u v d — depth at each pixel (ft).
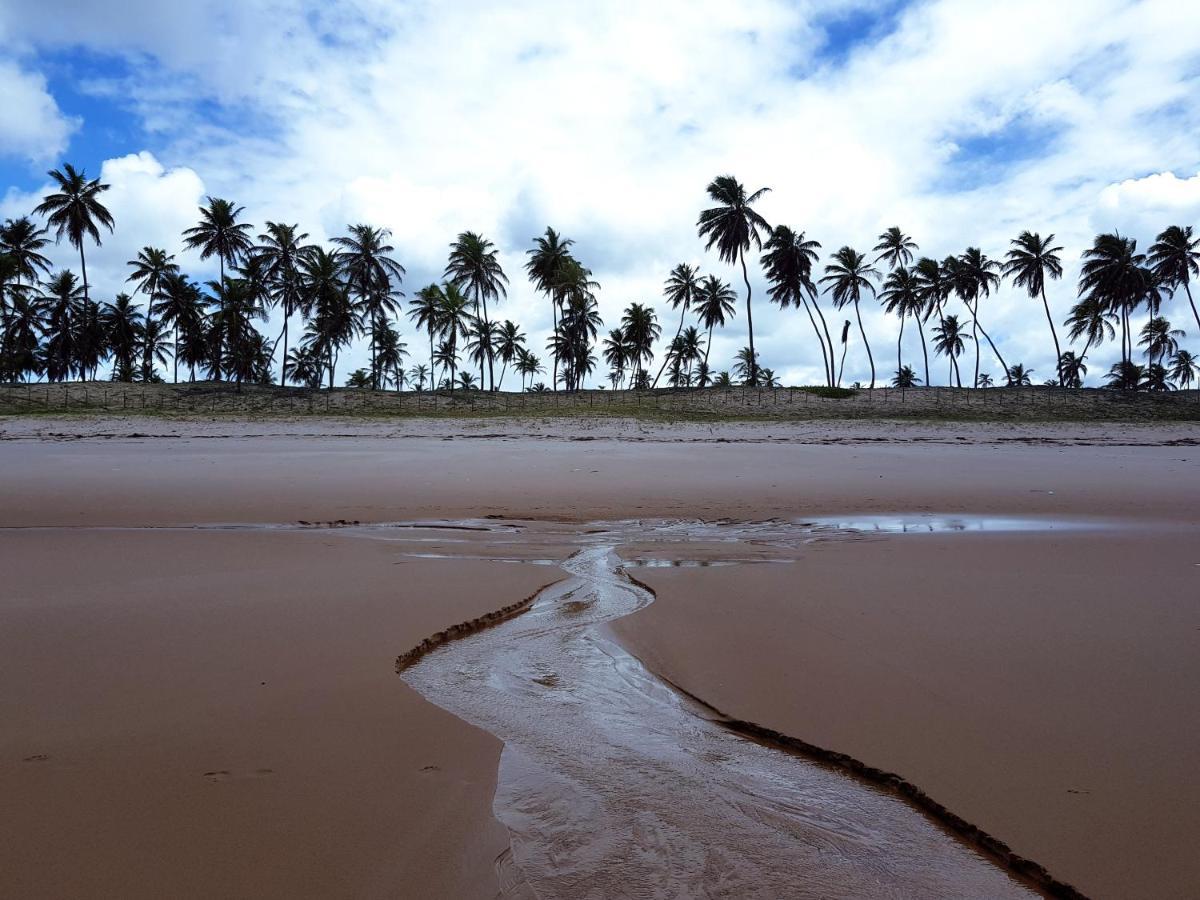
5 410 111.86
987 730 12.75
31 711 13.09
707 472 59.21
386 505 42.06
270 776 10.95
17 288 166.30
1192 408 132.87
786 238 178.91
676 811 10.59
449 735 12.55
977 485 52.65
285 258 169.58
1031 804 10.40
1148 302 186.39
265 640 17.30
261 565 25.66
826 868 9.30
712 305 200.75
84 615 19.07
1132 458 75.51
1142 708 13.50
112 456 66.49
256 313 173.27
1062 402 136.98
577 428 110.22
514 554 29.30
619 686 15.39
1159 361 267.59
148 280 183.32
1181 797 10.46
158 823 9.64
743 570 25.89
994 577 24.32
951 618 19.45
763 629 18.79
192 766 11.20
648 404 134.62
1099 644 17.15
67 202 156.56
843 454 75.87
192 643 16.97
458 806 10.27
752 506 43.45
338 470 57.16
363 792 10.57
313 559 26.91
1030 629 18.38
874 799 10.98
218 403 126.41
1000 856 9.44
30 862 8.76
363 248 172.35
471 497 45.42
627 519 39.11
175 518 37.22
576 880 8.87
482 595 21.84
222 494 44.60
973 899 8.73
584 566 27.14
